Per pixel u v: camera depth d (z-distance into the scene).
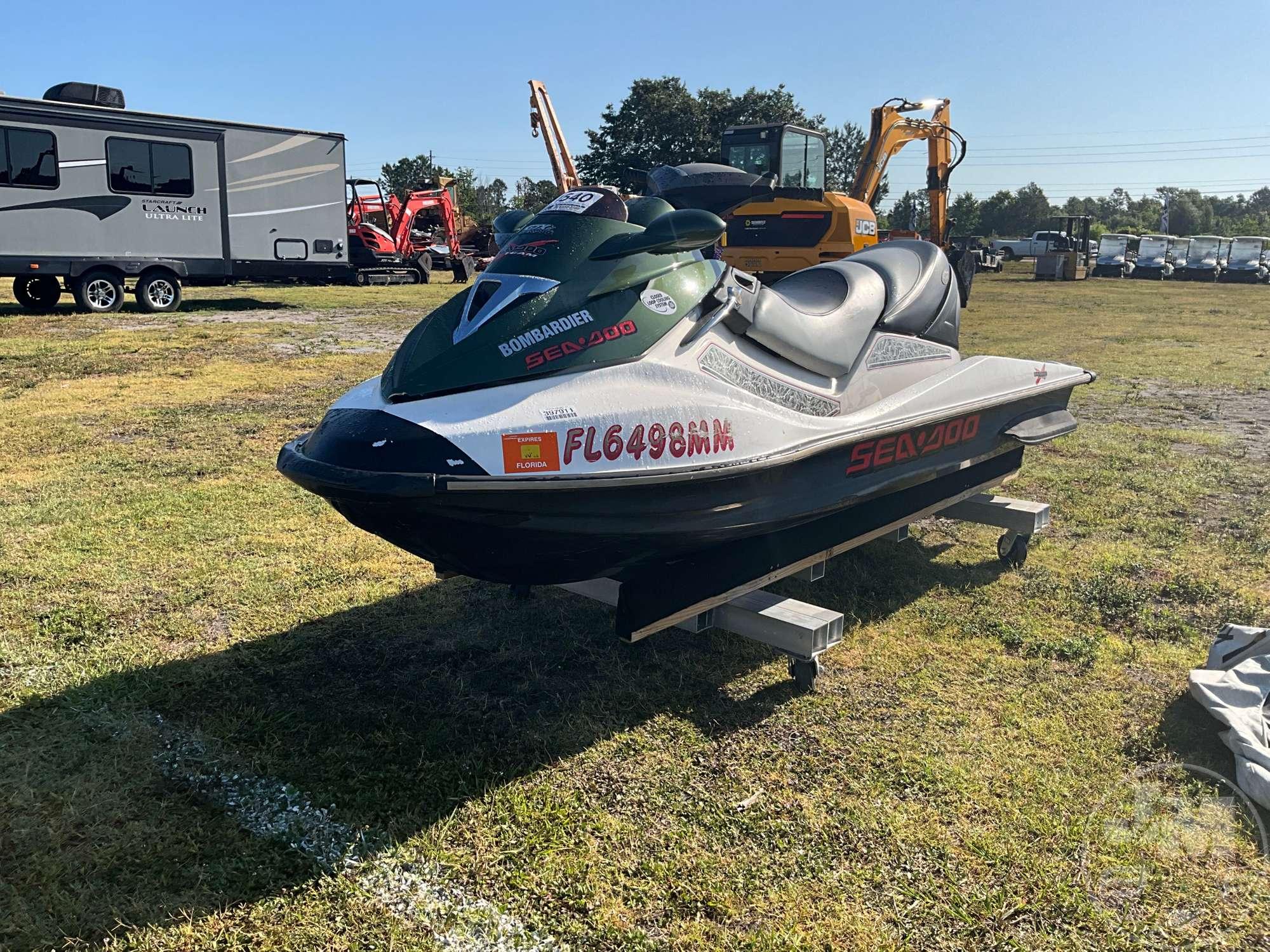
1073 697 3.00
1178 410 7.78
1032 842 2.29
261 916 2.01
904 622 3.59
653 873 2.16
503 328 2.59
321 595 3.74
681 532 2.71
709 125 54.81
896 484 3.46
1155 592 3.88
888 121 17.17
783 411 3.03
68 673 3.05
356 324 14.03
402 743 2.69
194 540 4.32
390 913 2.03
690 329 2.89
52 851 2.19
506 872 2.17
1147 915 2.06
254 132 16.08
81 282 14.72
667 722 2.83
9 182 13.70
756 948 1.95
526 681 3.08
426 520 2.43
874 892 2.12
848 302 3.54
